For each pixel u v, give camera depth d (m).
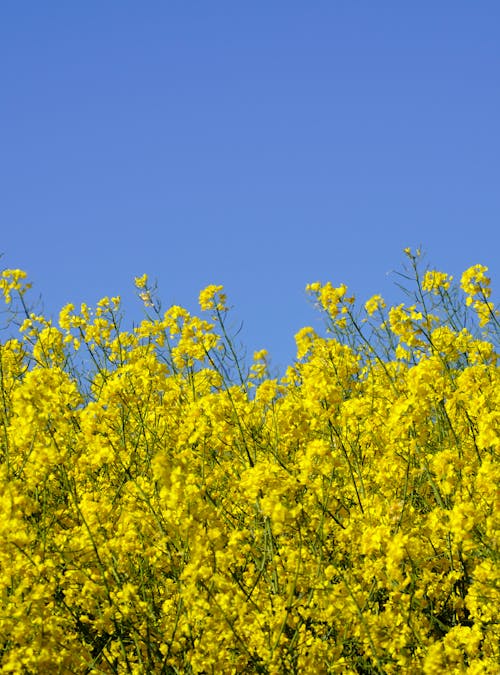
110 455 2.66
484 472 2.44
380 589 2.57
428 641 2.39
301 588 2.48
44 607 2.43
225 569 2.41
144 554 2.54
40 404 2.48
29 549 2.44
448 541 2.57
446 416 2.84
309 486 2.51
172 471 2.39
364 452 2.91
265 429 2.89
